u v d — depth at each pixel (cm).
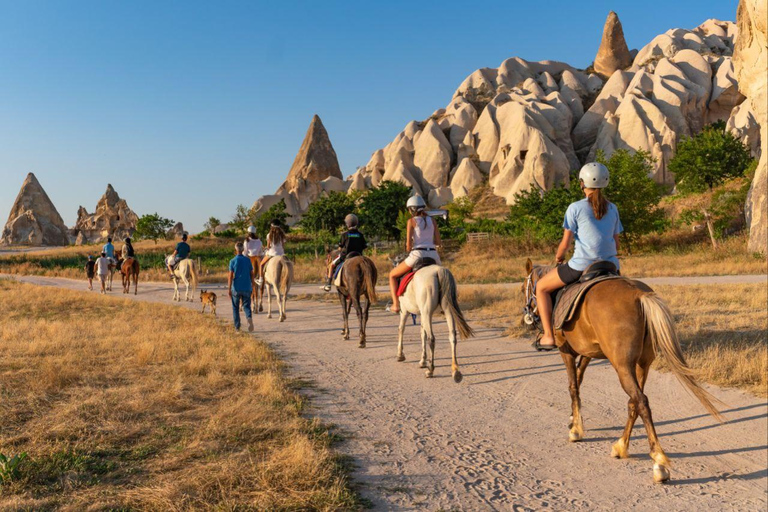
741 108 9981
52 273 4822
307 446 517
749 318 1165
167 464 493
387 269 3247
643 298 455
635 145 10212
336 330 1367
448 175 11931
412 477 482
